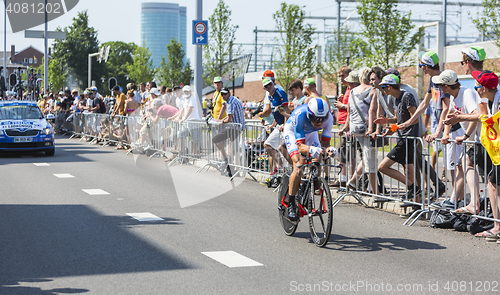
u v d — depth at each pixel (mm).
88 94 19766
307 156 5664
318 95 8914
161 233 5977
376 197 7684
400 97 7297
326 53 35312
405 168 7152
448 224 6355
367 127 7703
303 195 5719
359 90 7762
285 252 5258
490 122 5727
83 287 4125
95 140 19094
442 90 6539
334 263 4887
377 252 5293
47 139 14734
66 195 8469
